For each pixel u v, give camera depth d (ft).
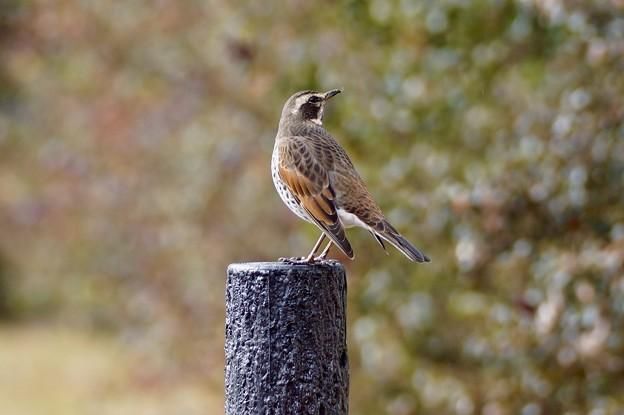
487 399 40.16
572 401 37.47
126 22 54.34
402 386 44.88
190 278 53.93
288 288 17.37
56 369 84.74
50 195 60.08
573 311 34.01
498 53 39.24
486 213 34.78
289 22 46.62
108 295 61.93
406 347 44.06
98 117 55.98
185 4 53.31
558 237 35.50
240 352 17.65
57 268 81.87
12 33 57.06
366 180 41.70
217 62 51.70
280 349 17.42
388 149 42.22
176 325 52.90
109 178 57.11
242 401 17.65
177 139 55.36
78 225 61.00
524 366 37.45
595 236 35.01
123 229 57.57
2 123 76.64
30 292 106.83
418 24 39.78
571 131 34.30
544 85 38.29
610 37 33.58
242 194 53.11
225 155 51.29
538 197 34.53
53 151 58.59
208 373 52.01
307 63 44.21
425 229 40.04
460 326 44.04
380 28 41.47
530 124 36.94
